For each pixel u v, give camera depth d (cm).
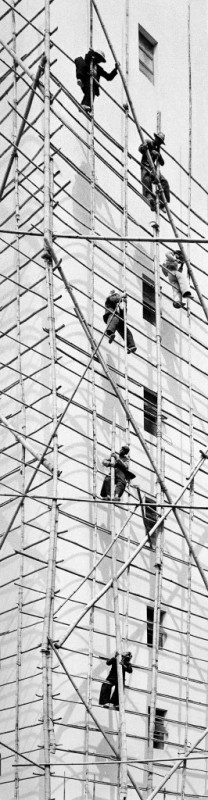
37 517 2397
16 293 2717
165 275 2956
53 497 2016
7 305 2611
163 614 2770
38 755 2345
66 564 2489
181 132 3347
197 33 3584
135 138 3106
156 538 2619
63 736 2366
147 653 2636
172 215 3097
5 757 2339
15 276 2739
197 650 2838
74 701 2291
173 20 3469
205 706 2786
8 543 2575
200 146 3441
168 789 2611
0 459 2659
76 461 2388
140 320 2930
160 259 3078
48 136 2291
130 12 3262
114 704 2412
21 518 2458
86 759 2297
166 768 2617
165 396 2964
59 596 2444
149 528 2773
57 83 2552
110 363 2761
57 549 2488
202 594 2733
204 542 2973
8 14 2948
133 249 2972
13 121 2666
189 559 2773
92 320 2566
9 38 2936
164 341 3028
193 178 3167
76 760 2367
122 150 2817
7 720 2439
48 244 2186
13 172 2827
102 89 2766
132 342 2642
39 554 2491
